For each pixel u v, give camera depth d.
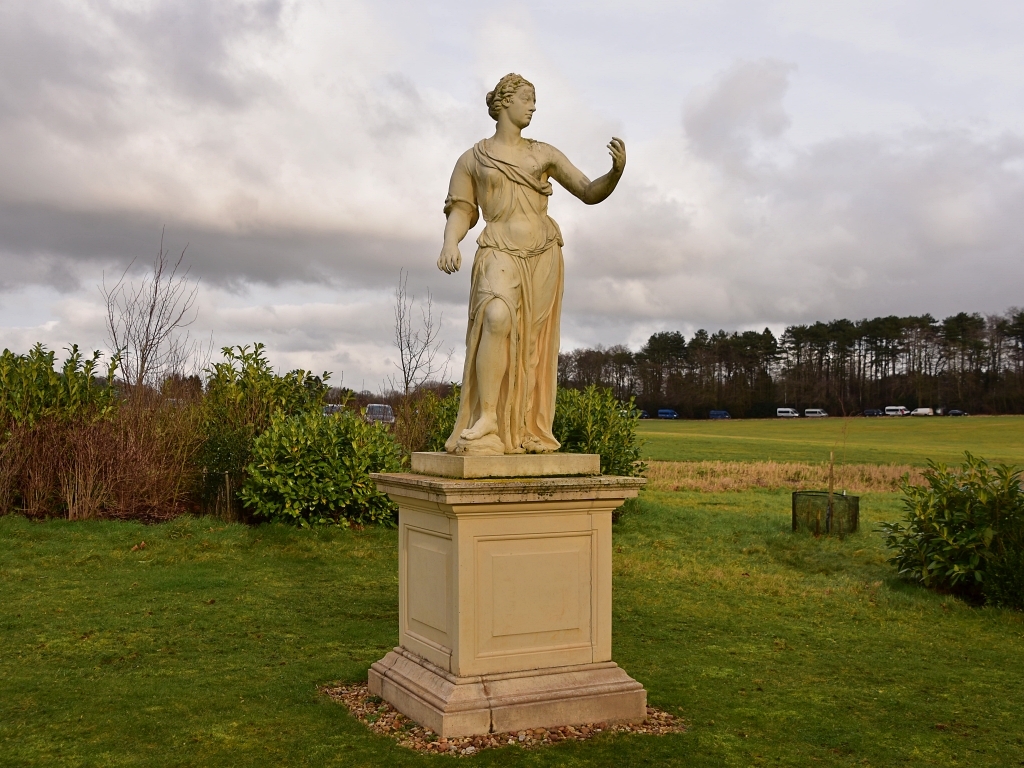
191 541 10.27
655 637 7.11
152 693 5.23
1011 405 73.12
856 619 7.90
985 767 4.43
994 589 8.26
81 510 11.02
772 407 79.50
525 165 5.28
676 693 5.49
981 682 5.97
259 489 11.54
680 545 11.55
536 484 4.62
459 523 4.57
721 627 7.53
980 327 77.81
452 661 4.65
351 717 4.86
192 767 4.14
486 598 4.65
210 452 12.10
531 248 5.27
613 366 82.94
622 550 11.16
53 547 9.58
